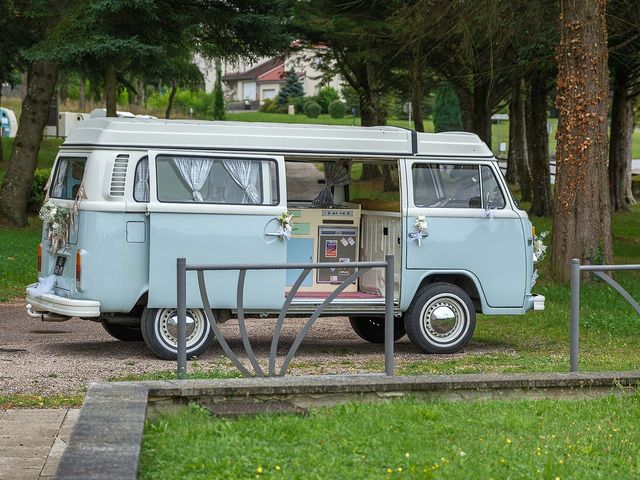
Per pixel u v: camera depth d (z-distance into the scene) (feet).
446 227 42.80
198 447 22.08
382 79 129.18
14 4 91.09
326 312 41.34
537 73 110.63
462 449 22.63
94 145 38.93
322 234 43.96
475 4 66.85
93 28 82.89
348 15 96.32
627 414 26.58
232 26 90.94
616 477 21.16
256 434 23.39
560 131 64.95
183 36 91.86
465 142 43.45
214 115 280.92
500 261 43.52
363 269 28.99
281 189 40.32
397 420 24.90
